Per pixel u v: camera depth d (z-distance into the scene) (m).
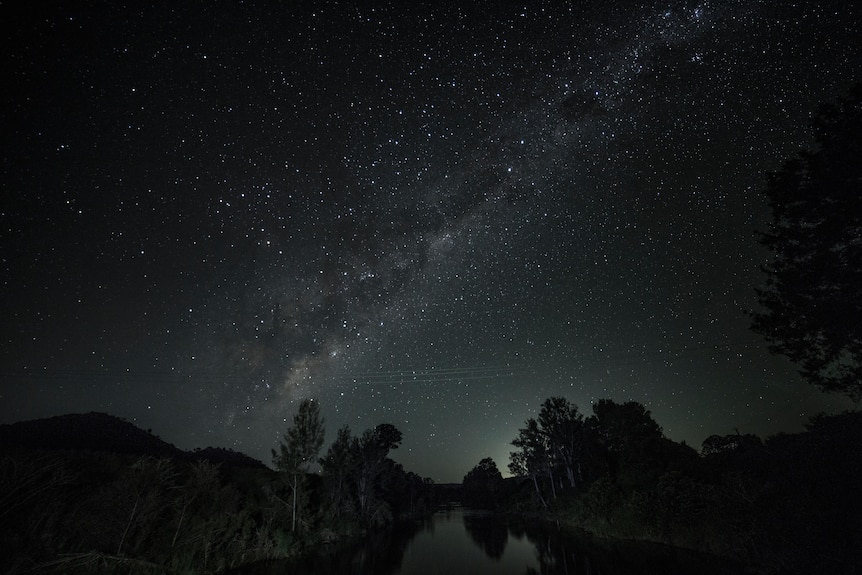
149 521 13.27
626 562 15.16
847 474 9.91
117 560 11.43
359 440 37.12
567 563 15.84
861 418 10.83
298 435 22.56
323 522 25.78
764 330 11.06
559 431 43.06
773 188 10.43
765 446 14.23
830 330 9.66
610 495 25.80
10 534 10.42
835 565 9.09
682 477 20.94
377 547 21.91
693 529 17.25
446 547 22.09
